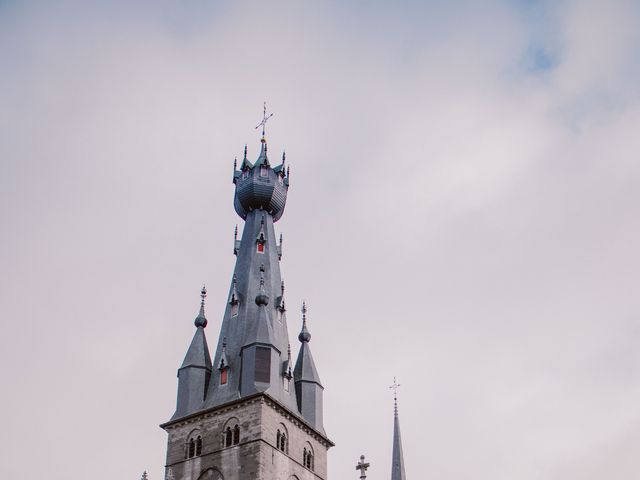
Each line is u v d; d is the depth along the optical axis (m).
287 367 113.12
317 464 110.50
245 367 108.94
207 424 107.25
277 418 106.12
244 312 117.19
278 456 103.56
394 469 131.62
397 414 136.88
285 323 118.81
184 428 109.00
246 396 105.19
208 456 104.88
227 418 106.06
